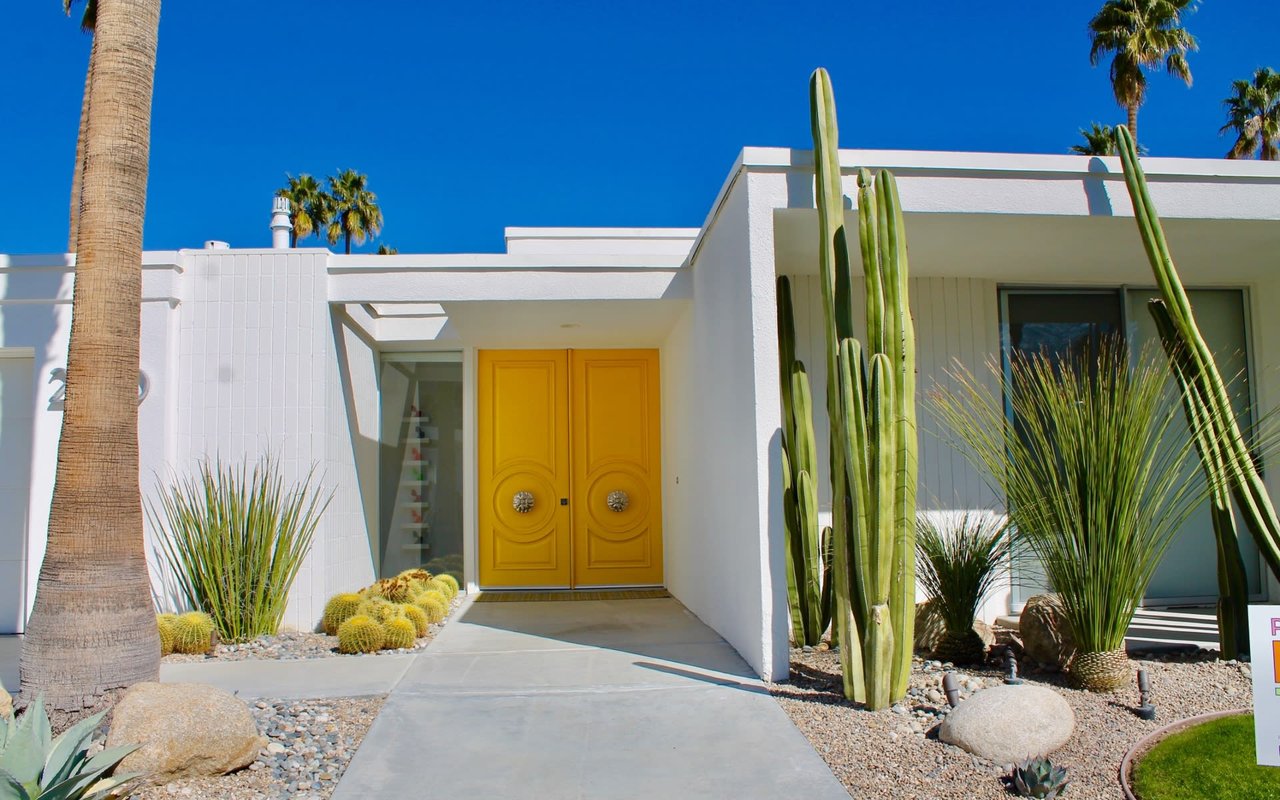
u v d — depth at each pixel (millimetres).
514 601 8672
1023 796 3523
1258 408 7285
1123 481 4664
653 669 5492
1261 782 3564
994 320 7090
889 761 3885
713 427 6516
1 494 7098
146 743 3672
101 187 4578
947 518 6266
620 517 9516
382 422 9305
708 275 6637
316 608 6863
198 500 6684
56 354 7000
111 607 4352
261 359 6980
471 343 9234
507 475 9484
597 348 9602
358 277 7105
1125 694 4703
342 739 4273
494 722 4508
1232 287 7426
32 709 3312
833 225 4781
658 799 3582
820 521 6809
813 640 5770
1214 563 7188
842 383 4508
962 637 5434
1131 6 18688
